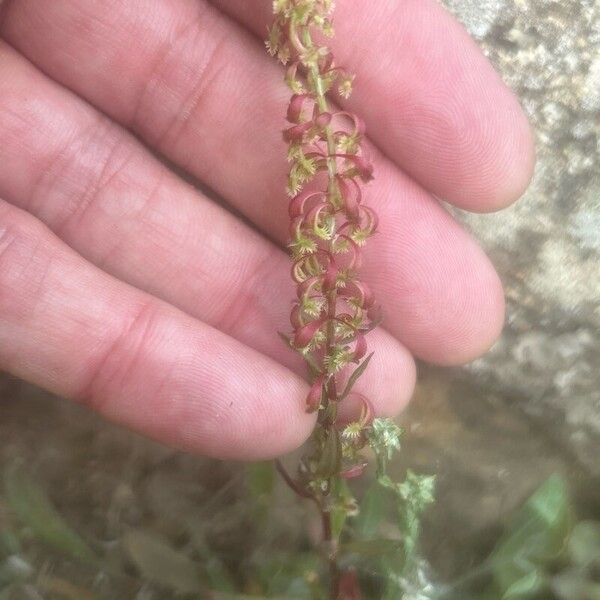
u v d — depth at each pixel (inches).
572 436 3.4
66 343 3.0
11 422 3.5
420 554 3.5
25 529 3.4
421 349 3.2
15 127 3.2
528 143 3.0
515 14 3.3
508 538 3.2
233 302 3.2
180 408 3.0
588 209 3.3
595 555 3.2
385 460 2.9
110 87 3.2
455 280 3.1
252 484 3.3
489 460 3.5
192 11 3.1
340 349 2.8
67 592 3.4
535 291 3.3
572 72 3.3
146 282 3.3
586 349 3.3
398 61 2.9
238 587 3.4
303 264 2.8
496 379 3.4
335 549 3.0
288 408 3.0
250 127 3.1
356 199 2.7
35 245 3.0
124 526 3.5
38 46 3.2
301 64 3.0
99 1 3.1
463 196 3.1
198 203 3.2
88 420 3.5
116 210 3.2
